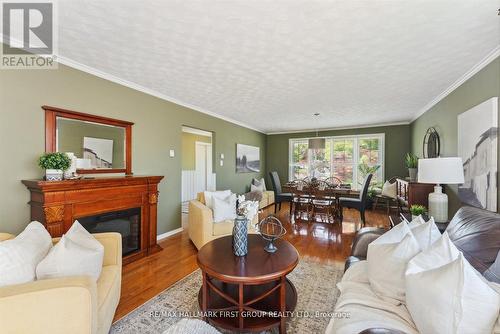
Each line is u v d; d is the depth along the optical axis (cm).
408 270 114
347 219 481
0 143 198
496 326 84
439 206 240
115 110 292
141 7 159
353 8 157
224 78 289
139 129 325
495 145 211
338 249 316
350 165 636
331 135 660
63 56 234
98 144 273
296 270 253
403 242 135
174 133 387
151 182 302
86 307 112
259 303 171
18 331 103
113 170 289
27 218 212
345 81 295
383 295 128
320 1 151
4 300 101
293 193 493
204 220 287
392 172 579
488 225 146
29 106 215
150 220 302
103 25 181
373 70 260
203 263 168
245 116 512
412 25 176
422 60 234
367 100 378
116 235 183
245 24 177
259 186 621
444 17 166
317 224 444
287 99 377
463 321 87
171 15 167
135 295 204
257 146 688
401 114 479
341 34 189
